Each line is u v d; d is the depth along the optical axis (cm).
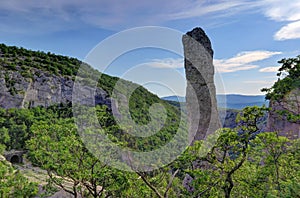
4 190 1188
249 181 1116
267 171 1075
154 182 1029
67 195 1279
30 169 2212
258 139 1041
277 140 1016
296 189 828
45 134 1131
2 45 7100
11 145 3256
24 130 3366
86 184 1134
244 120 1034
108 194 1107
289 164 1077
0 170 1254
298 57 1079
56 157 1080
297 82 1056
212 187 1079
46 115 3456
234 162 1120
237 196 1210
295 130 1225
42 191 1406
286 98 1129
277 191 952
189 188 1163
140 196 1035
